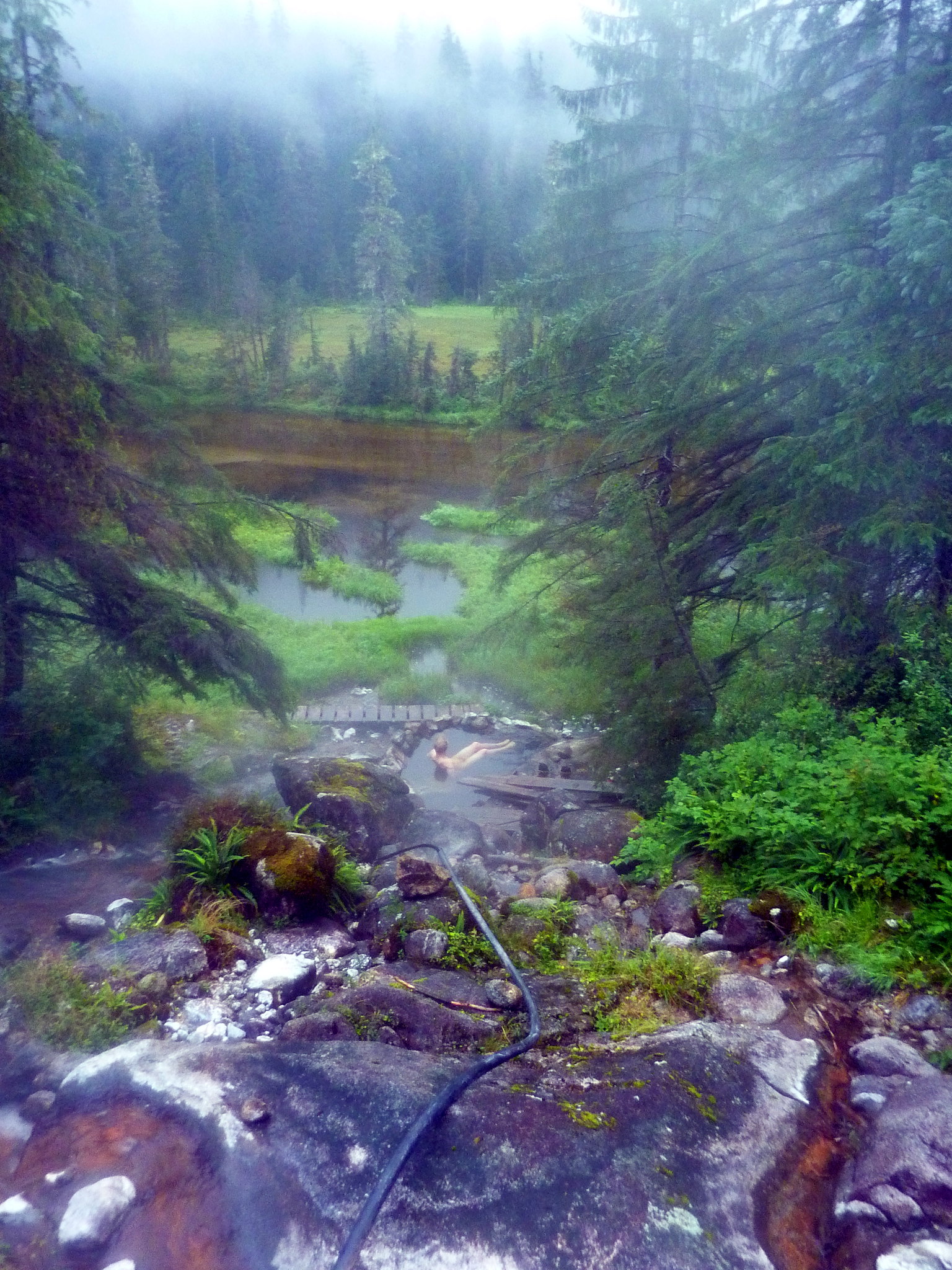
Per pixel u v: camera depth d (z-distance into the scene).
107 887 6.17
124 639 8.52
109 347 8.82
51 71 8.41
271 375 45.72
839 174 8.88
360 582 19.58
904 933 4.27
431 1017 3.91
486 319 58.09
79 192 7.87
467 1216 2.72
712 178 8.56
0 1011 3.93
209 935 4.70
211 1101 3.17
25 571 8.66
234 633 9.10
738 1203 2.83
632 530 9.15
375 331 45.06
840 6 8.00
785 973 4.25
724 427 8.64
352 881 5.70
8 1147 3.14
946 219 5.83
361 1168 2.89
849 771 5.07
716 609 10.34
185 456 8.99
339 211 69.88
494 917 4.95
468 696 13.11
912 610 6.98
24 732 8.12
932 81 7.06
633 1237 2.68
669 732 8.52
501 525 12.62
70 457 7.86
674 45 11.93
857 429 6.51
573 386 11.05
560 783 9.85
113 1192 2.74
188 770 10.12
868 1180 2.83
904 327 6.48
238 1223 2.71
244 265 54.38
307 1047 3.58
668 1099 3.23
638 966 4.31
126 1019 3.94
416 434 40.03
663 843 5.91
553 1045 3.76
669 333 9.10
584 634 9.69
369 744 11.48
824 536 7.44
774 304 8.78
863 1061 3.55
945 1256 2.48
